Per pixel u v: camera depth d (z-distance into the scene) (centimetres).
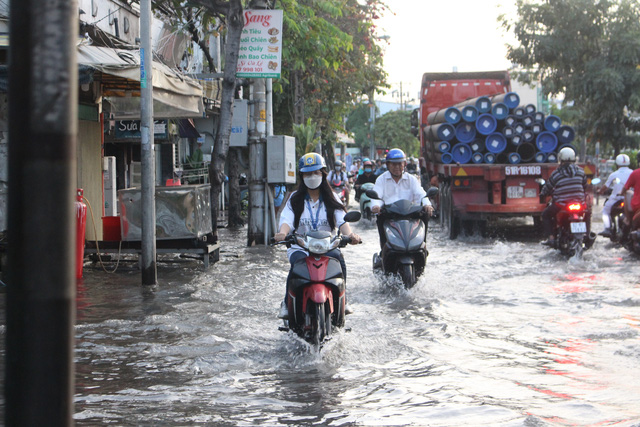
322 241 600
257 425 415
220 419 427
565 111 3816
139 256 1117
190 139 2530
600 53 2875
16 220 176
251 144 1469
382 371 536
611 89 2698
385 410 441
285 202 653
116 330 676
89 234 1259
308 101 2877
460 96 2209
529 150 1600
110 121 1501
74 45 180
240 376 525
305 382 508
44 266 176
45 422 178
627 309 762
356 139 8138
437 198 1984
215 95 1973
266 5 1409
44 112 175
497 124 1606
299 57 1956
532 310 768
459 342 625
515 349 599
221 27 1644
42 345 177
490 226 1883
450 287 923
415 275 920
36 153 175
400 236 894
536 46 2822
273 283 965
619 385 492
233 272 1071
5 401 181
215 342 626
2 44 963
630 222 1250
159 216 1086
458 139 1622
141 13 918
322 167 632
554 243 1204
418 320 721
